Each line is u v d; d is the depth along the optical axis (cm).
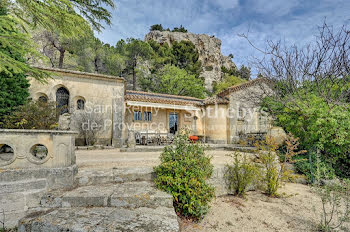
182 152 520
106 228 309
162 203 423
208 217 475
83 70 2823
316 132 820
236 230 420
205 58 7012
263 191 696
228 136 2006
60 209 391
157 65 3850
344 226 439
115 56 3130
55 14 486
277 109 1128
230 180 648
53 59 2772
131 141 1315
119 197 413
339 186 536
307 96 978
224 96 2167
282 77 1041
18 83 1020
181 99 2333
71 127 1502
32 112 889
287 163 893
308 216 498
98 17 548
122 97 1706
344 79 870
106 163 754
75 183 492
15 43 592
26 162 451
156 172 530
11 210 406
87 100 1605
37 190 434
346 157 803
